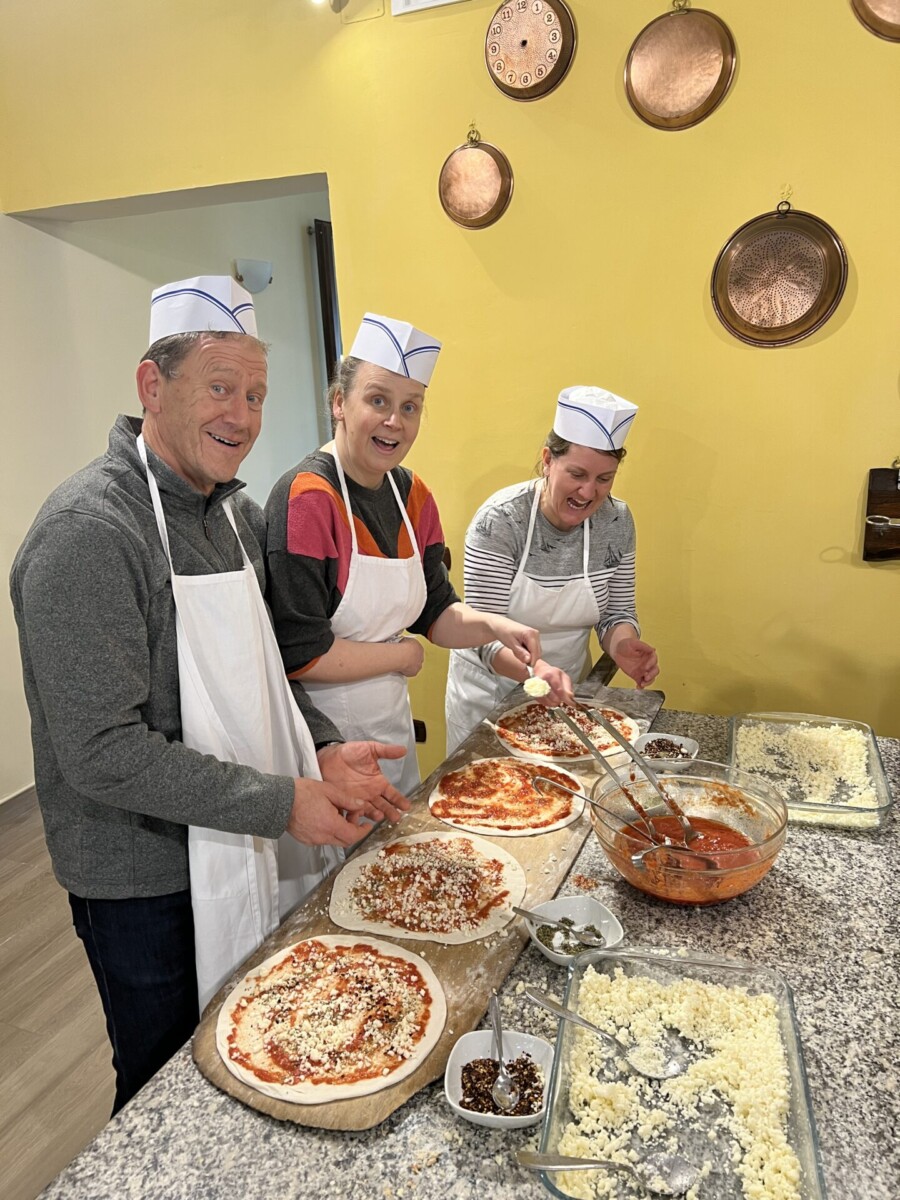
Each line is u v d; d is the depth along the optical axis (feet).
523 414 8.27
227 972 4.10
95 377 11.51
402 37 7.78
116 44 8.89
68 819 3.92
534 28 7.18
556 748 5.32
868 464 7.09
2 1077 6.59
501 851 4.21
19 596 3.67
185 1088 2.85
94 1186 2.50
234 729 4.14
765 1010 2.94
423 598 5.87
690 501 7.78
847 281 6.79
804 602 7.61
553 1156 2.37
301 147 8.46
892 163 6.48
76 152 9.45
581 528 6.45
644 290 7.48
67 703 3.34
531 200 7.68
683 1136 2.49
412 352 4.92
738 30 6.65
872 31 6.29
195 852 3.97
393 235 8.34
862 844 4.15
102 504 3.49
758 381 7.26
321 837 3.68
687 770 4.36
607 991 3.04
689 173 7.08
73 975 7.72
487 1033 2.93
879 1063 2.85
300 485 5.05
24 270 10.34
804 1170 2.35
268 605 5.05
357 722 5.72
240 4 8.26
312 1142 2.63
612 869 4.03
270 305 14.25
